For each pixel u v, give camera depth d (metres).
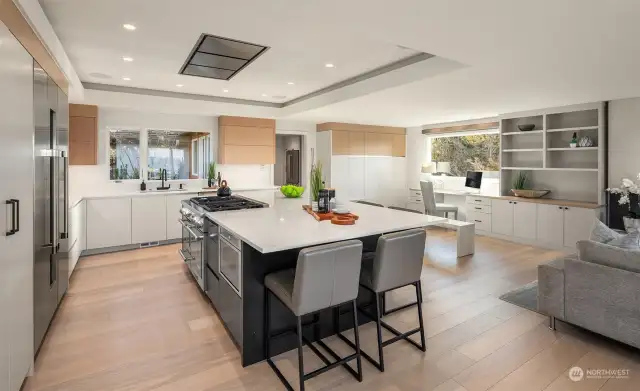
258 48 3.55
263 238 2.29
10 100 1.88
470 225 5.17
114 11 2.70
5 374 1.81
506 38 2.65
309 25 2.94
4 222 1.79
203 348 2.61
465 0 2.08
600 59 3.12
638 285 2.37
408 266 2.43
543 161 5.93
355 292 2.21
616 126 5.02
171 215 5.80
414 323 2.98
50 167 2.73
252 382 2.22
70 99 4.90
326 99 5.39
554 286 2.83
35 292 2.39
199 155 6.48
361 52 3.69
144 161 6.01
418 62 3.81
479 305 3.36
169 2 2.52
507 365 2.38
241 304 2.42
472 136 7.53
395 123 7.78
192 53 3.72
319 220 2.91
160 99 5.58
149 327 2.94
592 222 5.11
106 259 4.93
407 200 8.53
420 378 2.24
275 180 7.75
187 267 4.54
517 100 5.00
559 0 2.05
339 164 7.50
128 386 2.17
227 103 6.16
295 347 2.60
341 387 2.15
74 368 2.35
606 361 2.42
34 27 2.27
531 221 5.83
